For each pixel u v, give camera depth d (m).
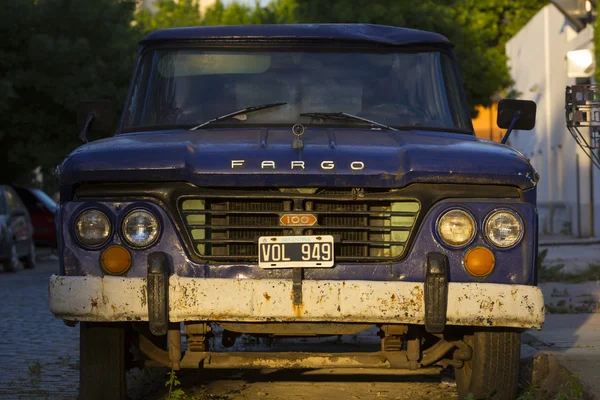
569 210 43.66
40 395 9.56
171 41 9.49
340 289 7.41
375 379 10.28
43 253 43.72
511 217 7.58
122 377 8.11
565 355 10.18
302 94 9.20
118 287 7.48
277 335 8.14
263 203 7.64
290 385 9.95
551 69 46.75
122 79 36.94
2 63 35.38
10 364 11.44
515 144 58.88
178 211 7.58
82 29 36.66
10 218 31.67
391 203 7.64
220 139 8.16
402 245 7.62
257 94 9.21
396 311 7.42
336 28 9.59
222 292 7.42
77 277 7.53
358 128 8.95
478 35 43.78
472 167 7.58
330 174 7.50
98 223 7.59
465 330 8.38
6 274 30.25
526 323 7.45
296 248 7.50
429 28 41.69
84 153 7.80
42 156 36.34
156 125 9.16
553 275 20.78
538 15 49.72
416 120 9.18
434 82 9.44
